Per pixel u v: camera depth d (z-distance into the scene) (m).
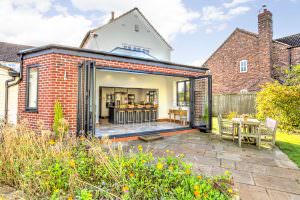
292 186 3.19
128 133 6.79
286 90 8.34
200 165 4.11
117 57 6.51
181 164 3.02
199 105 8.98
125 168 2.76
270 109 8.84
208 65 18.05
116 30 14.02
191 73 8.77
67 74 5.48
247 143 6.12
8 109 6.55
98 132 7.21
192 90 8.66
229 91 16.27
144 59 7.13
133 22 14.99
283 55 13.59
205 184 2.50
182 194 2.25
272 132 5.73
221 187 2.54
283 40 15.09
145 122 10.66
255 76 14.47
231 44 16.30
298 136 7.44
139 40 15.30
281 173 3.72
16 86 6.59
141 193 2.37
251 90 14.62
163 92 11.59
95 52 5.97
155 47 16.41
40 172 2.49
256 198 2.81
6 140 3.31
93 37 12.99
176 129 7.87
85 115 5.26
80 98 5.46
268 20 13.65
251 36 14.87
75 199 2.30
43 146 3.19
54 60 5.28
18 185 2.71
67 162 2.79
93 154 3.16
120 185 2.43
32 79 6.15
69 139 3.94
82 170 2.84
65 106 5.41
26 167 2.73
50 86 5.26
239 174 3.66
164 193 2.34
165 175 2.62
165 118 11.62
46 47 5.32
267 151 5.27
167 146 5.69
